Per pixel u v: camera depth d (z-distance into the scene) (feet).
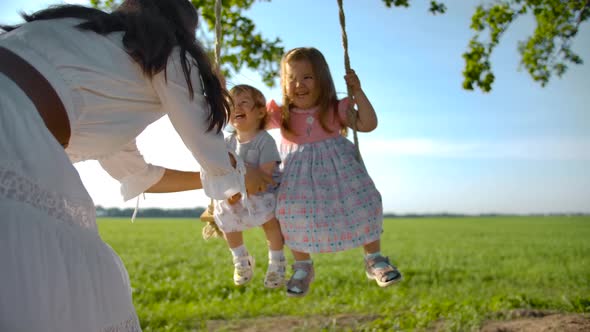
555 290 38.75
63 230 5.54
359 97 11.41
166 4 7.23
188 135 7.11
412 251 82.43
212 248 87.20
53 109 5.88
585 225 176.86
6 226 5.08
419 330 20.25
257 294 37.17
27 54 5.88
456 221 215.51
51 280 5.29
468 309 22.71
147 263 64.28
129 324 6.17
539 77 28.37
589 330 17.80
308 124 11.78
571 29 26.50
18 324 4.96
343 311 27.81
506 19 26.30
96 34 6.46
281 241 11.98
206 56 7.34
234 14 23.88
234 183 7.53
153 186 8.73
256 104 11.84
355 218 11.11
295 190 11.32
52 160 5.53
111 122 6.53
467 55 27.02
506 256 74.79
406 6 22.67
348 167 11.41
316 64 11.59
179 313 28.35
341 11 11.37
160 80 6.72
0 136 5.27
